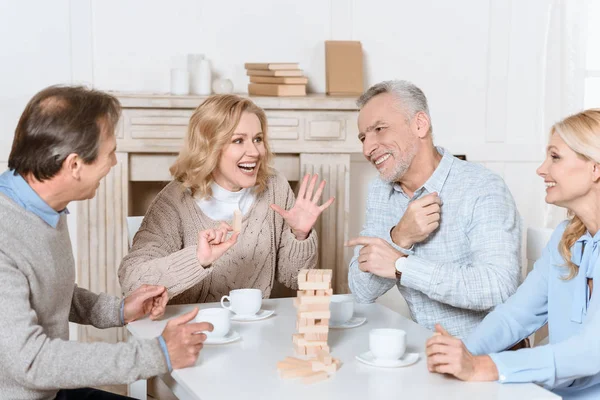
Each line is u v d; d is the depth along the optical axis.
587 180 1.74
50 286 1.63
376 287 2.19
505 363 1.52
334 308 1.88
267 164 2.49
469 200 2.17
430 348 1.53
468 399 1.40
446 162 2.24
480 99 4.15
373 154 2.25
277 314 2.02
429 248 2.23
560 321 1.82
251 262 2.42
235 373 1.53
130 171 3.50
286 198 2.54
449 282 1.98
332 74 3.73
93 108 1.60
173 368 1.55
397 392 1.43
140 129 3.44
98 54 3.80
